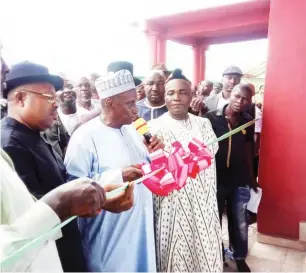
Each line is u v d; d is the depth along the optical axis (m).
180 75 1.96
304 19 2.71
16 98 1.19
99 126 1.54
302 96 2.79
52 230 0.64
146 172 1.20
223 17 6.38
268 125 2.95
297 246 2.92
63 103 3.20
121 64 2.34
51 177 1.29
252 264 2.67
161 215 1.81
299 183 2.89
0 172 0.78
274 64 2.87
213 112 2.59
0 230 0.64
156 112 2.51
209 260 1.82
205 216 1.85
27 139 1.23
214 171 1.99
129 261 1.50
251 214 2.80
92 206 0.71
